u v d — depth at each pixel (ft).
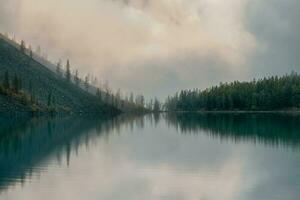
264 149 200.34
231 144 224.74
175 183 124.36
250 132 297.33
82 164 157.58
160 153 189.98
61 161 164.25
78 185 121.90
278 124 385.09
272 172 140.36
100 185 121.90
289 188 116.67
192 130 333.83
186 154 186.19
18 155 180.55
